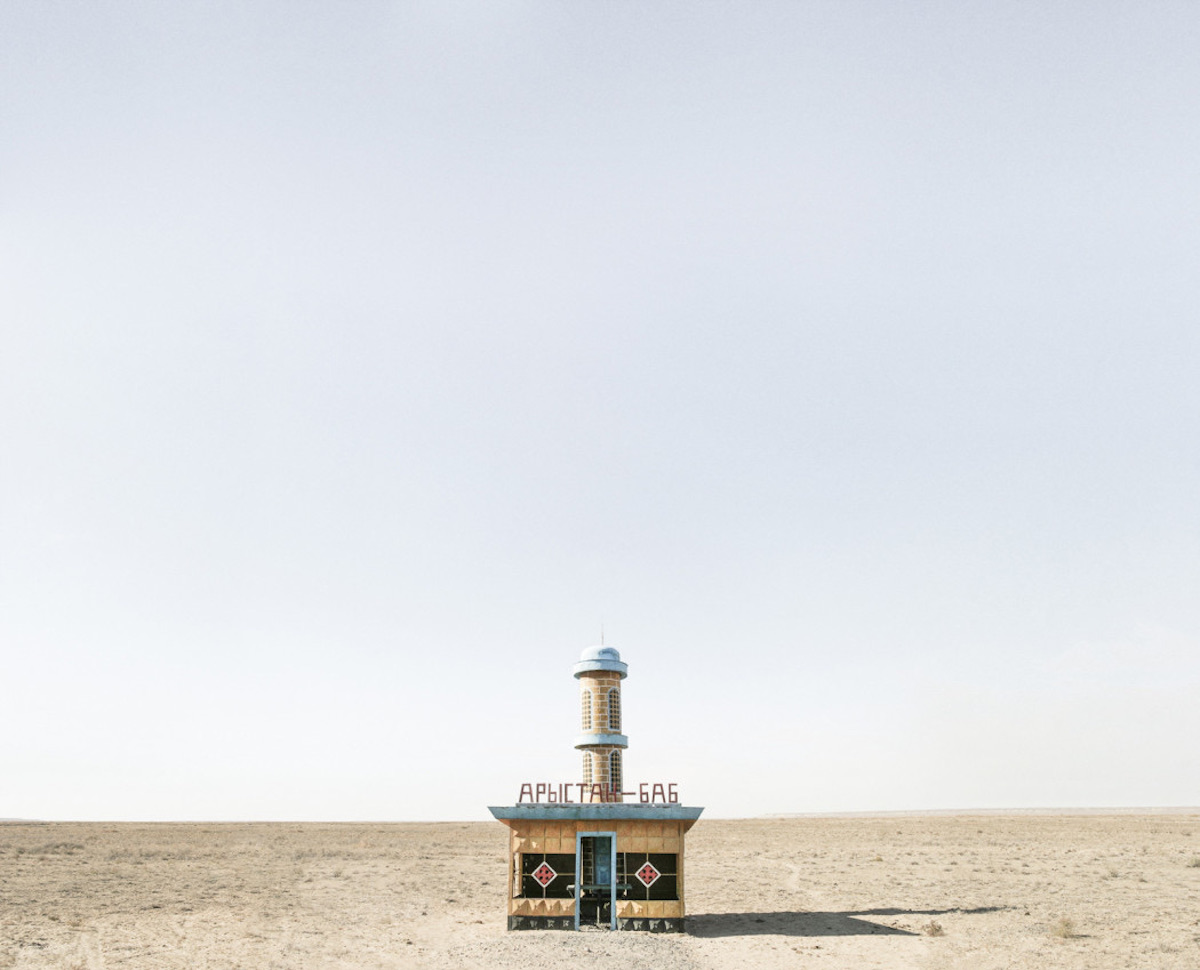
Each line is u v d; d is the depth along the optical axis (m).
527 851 33.66
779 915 38.69
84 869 60.94
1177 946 31.03
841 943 31.42
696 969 27.00
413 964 28.77
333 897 47.56
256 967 28.58
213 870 62.03
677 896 33.16
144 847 82.31
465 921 38.59
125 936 33.97
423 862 71.44
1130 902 43.00
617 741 36.19
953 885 51.56
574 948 29.12
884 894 47.50
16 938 33.16
